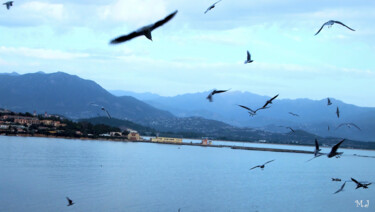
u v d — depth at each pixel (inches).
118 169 5782.5
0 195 3346.5
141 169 6067.9
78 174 4886.8
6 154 6643.7
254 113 1099.3
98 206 3206.2
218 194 4160.9
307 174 7150.6
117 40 486.0
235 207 3575.3
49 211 2935.5
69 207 3095.5
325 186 5344.5
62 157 6924.2
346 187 5329.7
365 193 4800.7
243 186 4891.7
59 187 3873.0
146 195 3801.7
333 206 3900.1
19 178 4239.7
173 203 3533.5
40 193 3535.9
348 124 1379.2
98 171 5344.5
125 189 4040.4
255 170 7298.2
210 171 6550.2
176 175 5580.7
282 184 5329.7
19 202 3159.5
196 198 3836.1
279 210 3572.8
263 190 4655.5
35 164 5590.6
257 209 3553.2
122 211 3107.8
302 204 3909.9
